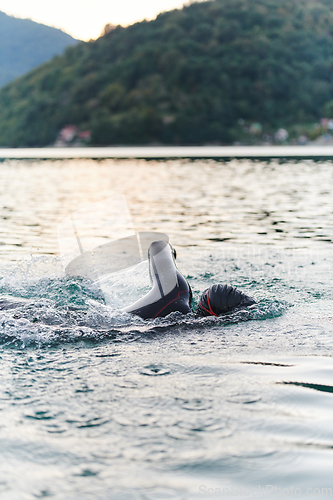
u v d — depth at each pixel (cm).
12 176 1833
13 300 330
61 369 218
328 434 160
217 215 889
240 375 211
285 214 892
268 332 276
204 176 1770
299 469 140
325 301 347
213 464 142
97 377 207
